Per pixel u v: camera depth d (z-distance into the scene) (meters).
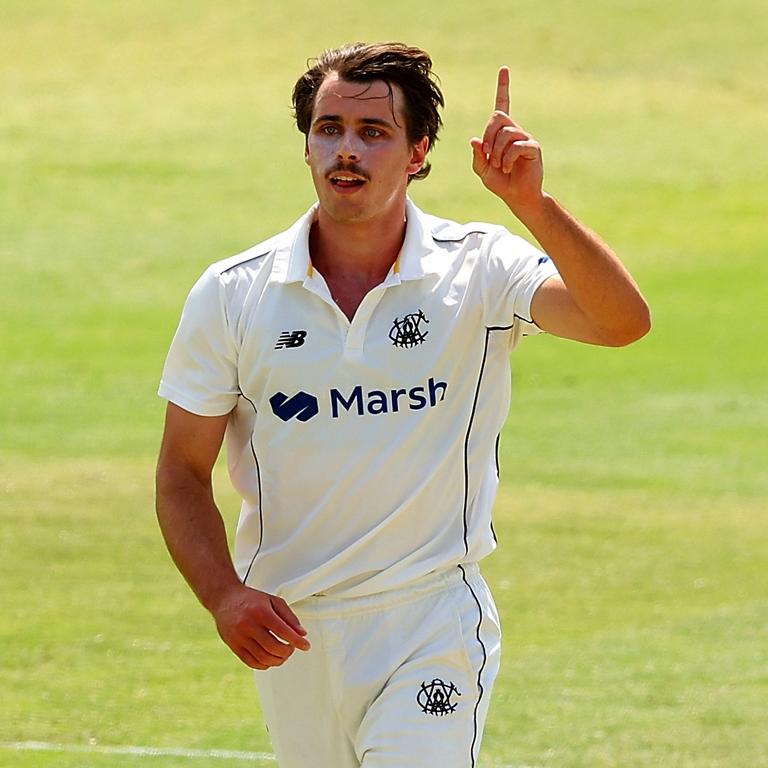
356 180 12.99
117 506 43.38
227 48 146.25
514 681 26.59
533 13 157.38
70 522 41.03
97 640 29.45
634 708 24.84
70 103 128.00
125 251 93.44
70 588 33.81
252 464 13.66
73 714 24.52
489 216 101.12
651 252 94.44
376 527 13.32
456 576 13.66
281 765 14.11
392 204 13.30
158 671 27.28
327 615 13.52
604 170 113.50
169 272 89.56
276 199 106.62
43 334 76.12
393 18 156.12
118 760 22.09
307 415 13.23
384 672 13.47
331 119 13.14
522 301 13.31
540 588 34.28
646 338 74.94
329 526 13.41
